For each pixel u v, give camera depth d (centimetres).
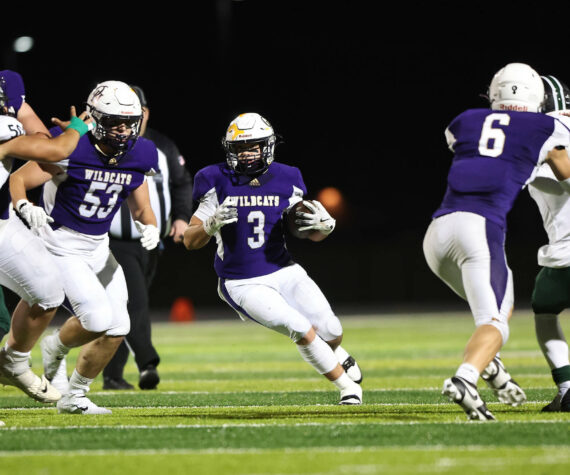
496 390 1505
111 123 1582
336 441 1294
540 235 8362
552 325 1619
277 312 1695
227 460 1173
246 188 1750
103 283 1670
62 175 1608
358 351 3512
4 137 1477
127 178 1645
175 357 3384
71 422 1531
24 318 1570
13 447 1275
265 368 2864
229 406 1786
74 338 1652
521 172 1477
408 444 1265
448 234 1450
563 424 1406
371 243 8400
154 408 1766
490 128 1505
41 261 1532
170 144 2364
